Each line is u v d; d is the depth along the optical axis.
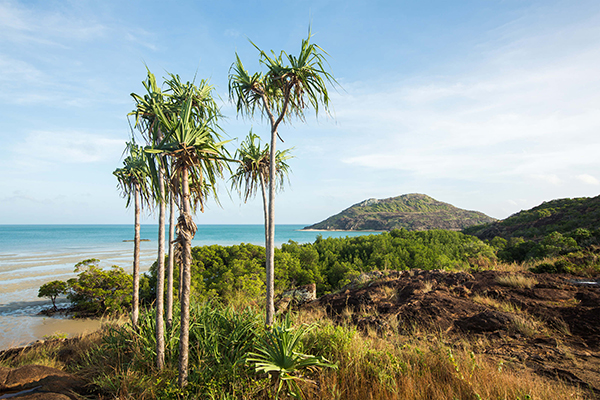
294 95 6.56
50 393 4.15
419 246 25.98
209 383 4.21
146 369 5.37
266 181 8.86
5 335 17.52
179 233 4.60
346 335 5.28
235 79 6.95
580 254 11.59
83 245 86.75
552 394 3.41
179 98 6.54
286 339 4.50
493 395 3.42
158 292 5.46
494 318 6.32
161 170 5.89
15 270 40.06
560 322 5.89
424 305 7.54
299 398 3.80
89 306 21.41
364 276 11.41
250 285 17.09
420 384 3.76
